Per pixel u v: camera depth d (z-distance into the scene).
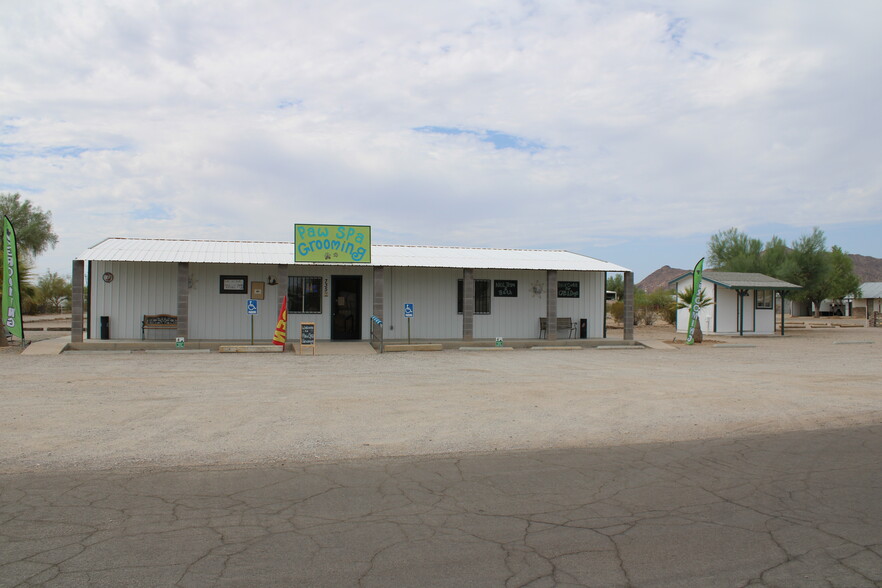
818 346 25.52
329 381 13.63
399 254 24.89
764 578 4.27
